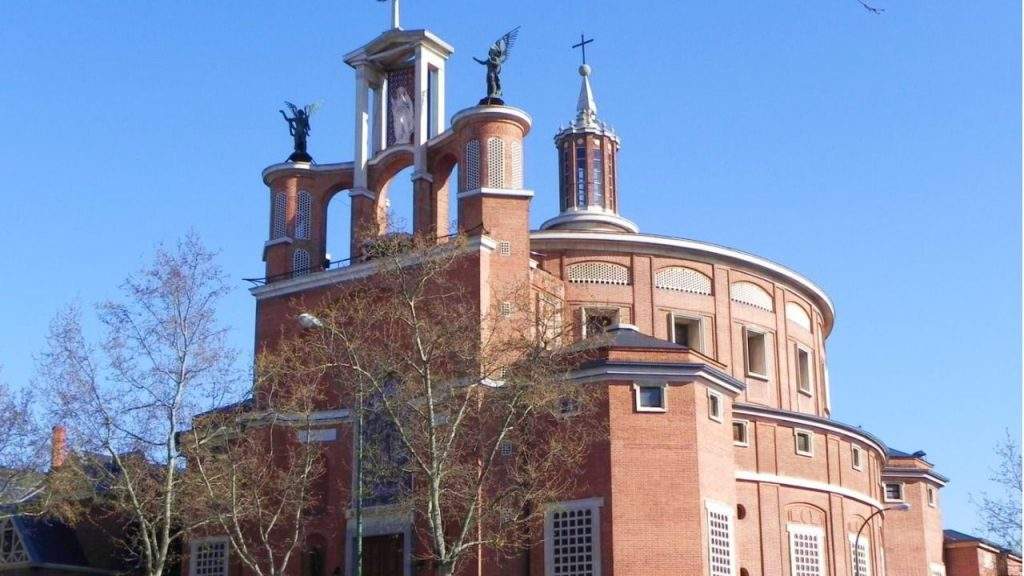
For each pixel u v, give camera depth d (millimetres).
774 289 80062
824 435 73562
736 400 72688
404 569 60156
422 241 54562
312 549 63875
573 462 56625
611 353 58312
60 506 62469
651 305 73250
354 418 53531
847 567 72375
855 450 76625
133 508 55438
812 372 83125
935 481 91312
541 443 57688
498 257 63906
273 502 64188
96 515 75500
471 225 64625
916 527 88312
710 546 57062
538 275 69125
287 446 64750
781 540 68500
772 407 72688
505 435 53031
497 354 52656
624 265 73688
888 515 88562
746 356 76562
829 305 87125
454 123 67250
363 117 72375
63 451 60219
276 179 72688
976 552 95562
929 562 88750
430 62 71938
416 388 51844
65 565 73938
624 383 57844
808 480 71250
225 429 55344
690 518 56344
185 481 54438
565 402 57875
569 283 72375
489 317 56406
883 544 81125
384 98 73625
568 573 55844
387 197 73438
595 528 55781
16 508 68312
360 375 50625
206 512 56219
